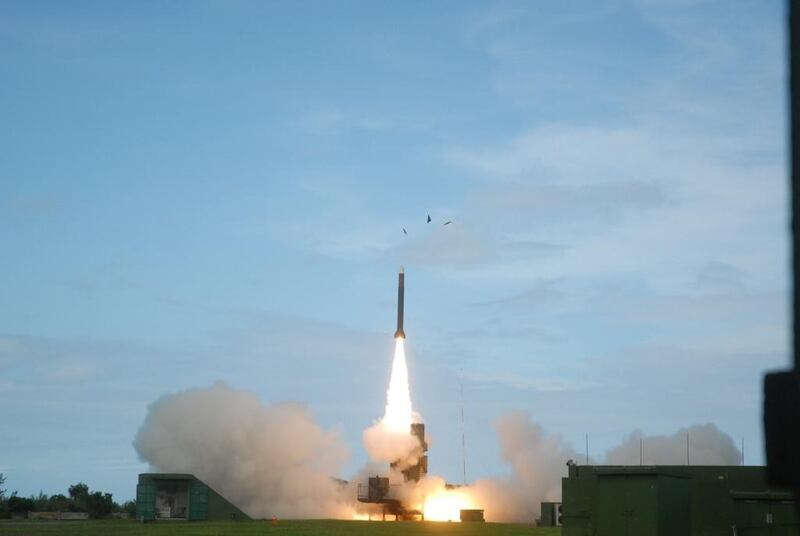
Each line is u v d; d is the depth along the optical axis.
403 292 137.38
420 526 94.69
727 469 62.91
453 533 82.44
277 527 89.25
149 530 82.31
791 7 7.36
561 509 66.00
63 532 79.12
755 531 61.16
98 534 77.00
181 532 79.38
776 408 6.80
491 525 100.25
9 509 129.25
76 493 145.25
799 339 7.08
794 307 7.20
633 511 57.66
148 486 108.25
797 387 6.77
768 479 6.79
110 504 132.50
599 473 59.03
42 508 135.88
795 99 7.35
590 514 64.44
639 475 57.84
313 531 82.38
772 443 6.77
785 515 60.66
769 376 6.90
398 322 137.12
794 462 6.67
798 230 7.24
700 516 62.78
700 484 63.03
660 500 57.47
